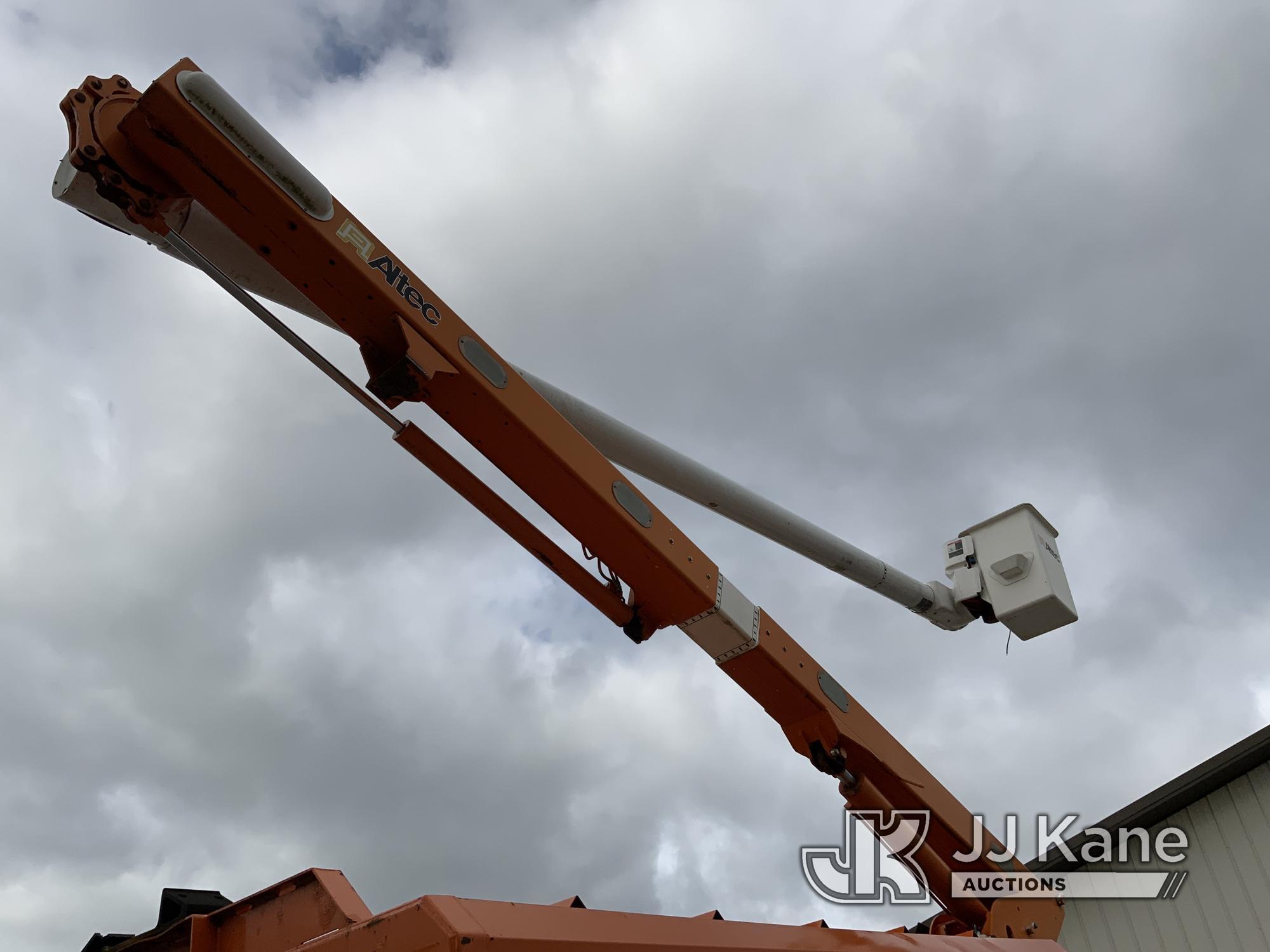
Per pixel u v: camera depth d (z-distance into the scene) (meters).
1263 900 8.32
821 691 5.32
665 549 4.71
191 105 3.68
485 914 2.69
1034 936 5.59
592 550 4.71
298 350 4.20
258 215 3.88
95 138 3.71
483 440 4.39
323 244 3.95
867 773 5.47
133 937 4.25
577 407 5.07
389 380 4.14
